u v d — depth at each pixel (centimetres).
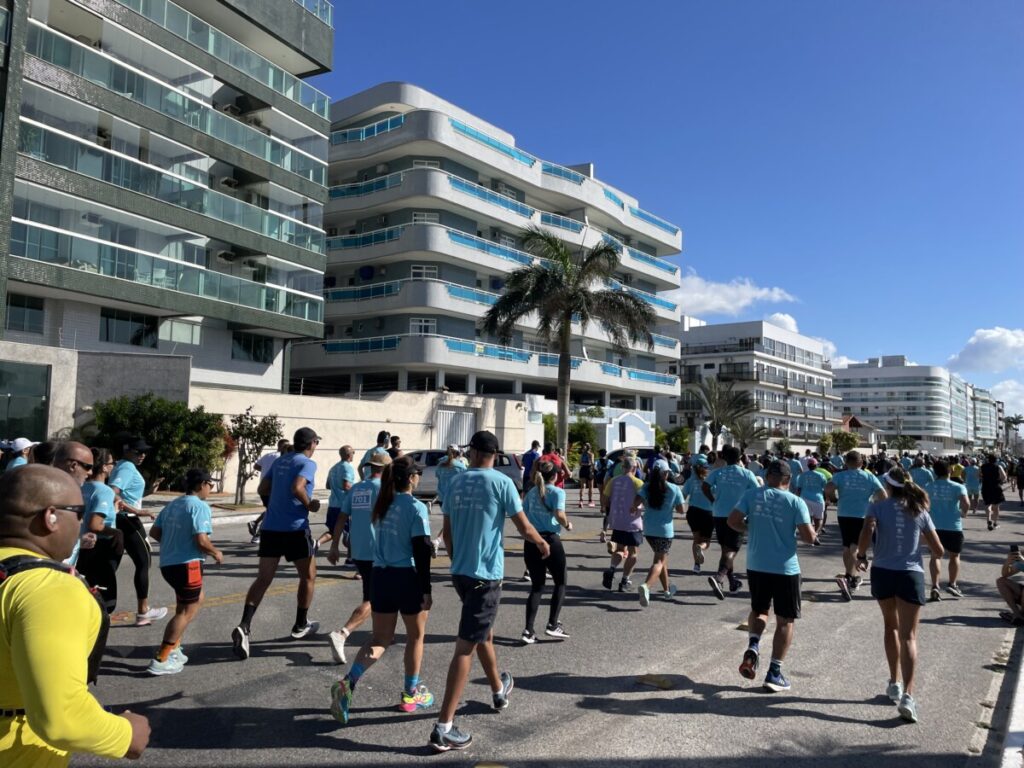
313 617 774
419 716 500
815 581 1071
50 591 189
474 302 3981
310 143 3269
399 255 3878
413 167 3862
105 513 622
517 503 481
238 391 2348
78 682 184
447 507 488
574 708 523
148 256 2498
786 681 571
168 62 2634
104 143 2430
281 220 3041
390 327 3928
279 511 652
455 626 755
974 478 2219
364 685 562
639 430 4141
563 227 4553
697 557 1120
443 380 3978
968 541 1606
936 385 15088
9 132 2089
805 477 1310
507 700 523
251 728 473
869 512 560
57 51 2248
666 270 5469
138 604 746
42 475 209
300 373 4125
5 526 203
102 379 2128
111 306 2514
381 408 2839
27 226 2158
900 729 497
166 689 546
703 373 7600
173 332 2761
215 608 812
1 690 189
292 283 3117
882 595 546
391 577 500
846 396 15812
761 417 7250
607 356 5022
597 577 1074
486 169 4188
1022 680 598
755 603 580
